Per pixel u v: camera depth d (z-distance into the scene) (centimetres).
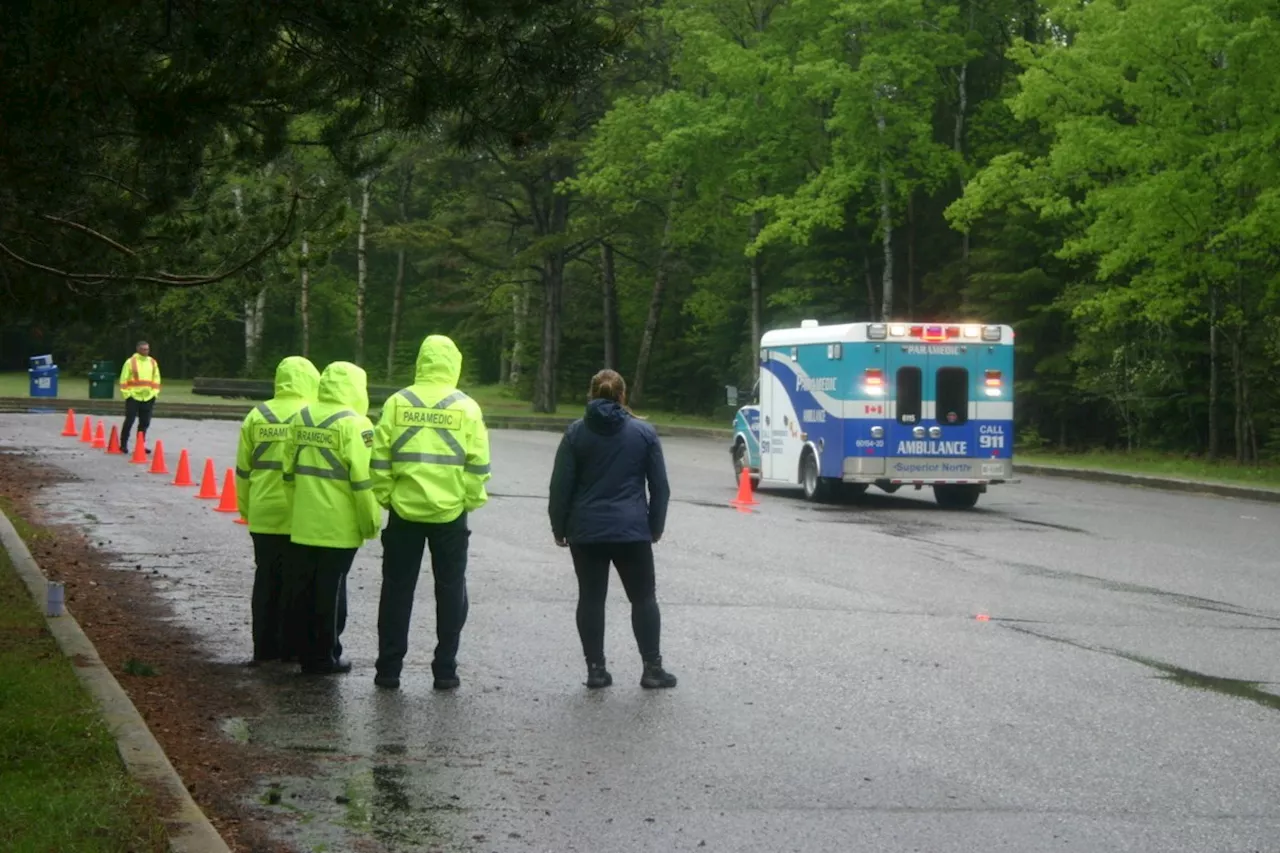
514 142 1075
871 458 2491
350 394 1077
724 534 2031
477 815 731
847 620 1334
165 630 1227
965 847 689
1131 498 2812
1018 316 4738
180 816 662
